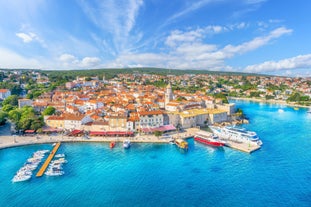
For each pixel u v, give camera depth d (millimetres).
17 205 69812
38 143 123500
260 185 82500
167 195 75750
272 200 73438
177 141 124125
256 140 128125
